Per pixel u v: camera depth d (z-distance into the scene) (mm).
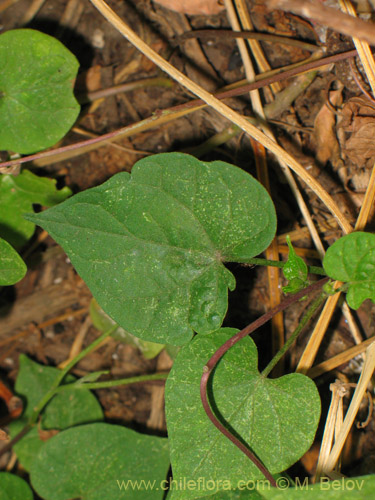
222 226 223
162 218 222
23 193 256
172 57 267
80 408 262
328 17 199
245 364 221
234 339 218
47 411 262
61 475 247
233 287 224
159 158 221
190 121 267
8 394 264
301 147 256
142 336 220
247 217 222
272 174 258
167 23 267
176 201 222
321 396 252
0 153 251
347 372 250
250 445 218
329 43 250
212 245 224
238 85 259
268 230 223
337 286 233
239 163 261
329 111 250
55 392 260
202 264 224
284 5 199
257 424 219
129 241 221
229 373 221
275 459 217
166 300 221
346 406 248
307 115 255
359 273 217
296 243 258
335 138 251
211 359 217
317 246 251
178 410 219
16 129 245
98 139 240
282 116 256
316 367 244
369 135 242
